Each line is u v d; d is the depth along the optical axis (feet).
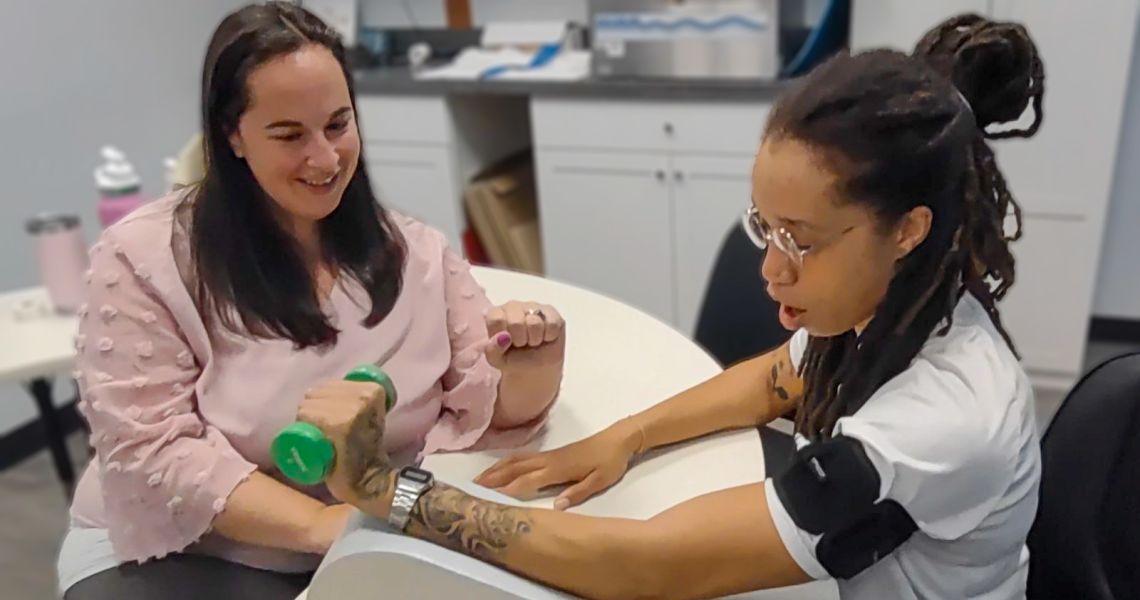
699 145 9.56
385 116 10.61
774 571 2.81
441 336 4.09
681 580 2.83
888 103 2.54
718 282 6.09
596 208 10.22
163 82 10.83
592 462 3.66
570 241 10.47
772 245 2.74
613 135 9.84
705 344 6.14
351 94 3.54
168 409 3.67
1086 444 3.76
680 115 9.51
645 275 10.33
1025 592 3.43
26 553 7.97
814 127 2.56
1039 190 9.05
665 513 2.91
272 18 3.39
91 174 10.01
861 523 2.70
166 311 3.70
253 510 3.57
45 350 6.08
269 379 3.71
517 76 10.14
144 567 3.67
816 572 2.78
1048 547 3.83
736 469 3.70
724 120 9.38
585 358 4.58
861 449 2.67
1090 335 10.66
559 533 2.83
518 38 11.21
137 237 3.72
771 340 5.79
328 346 3.79
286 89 3.30
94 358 3.67
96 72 9.93
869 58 2.66
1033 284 9.39
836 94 2.55
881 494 2.64
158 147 10.88
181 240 3.73
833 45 9.25
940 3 8.66
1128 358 3.79
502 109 11.34
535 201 11.34
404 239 4.11
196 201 3.73
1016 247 9.30
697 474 3.68
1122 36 8.35
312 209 3.52
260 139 3.38
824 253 2.67
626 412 4.13
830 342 3.13
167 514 3.64
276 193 3.49
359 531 2.87
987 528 2.83
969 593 2.97
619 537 2.81
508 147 11.59
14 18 9.01
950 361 2.78
